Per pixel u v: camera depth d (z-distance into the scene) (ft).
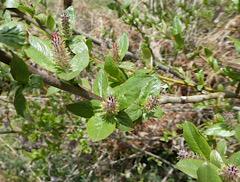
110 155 1.87
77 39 0.67
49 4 2.18
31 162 1.72
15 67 0.56
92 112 0.64
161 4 1.69
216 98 1.08
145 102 0.66
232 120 0.92
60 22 0.70
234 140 1.26
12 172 1.94
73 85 0.63
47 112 1.56
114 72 0.73
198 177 0.49
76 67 0.62
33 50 0.62
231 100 1.20
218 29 1.80
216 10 1.77
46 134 1.62
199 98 1.04
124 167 1.91
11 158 1.97
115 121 0.64
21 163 1.93
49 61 0.61
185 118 1.72
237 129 0.64
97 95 0.65
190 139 0.59
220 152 0.62
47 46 0.62
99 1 2.47
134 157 1.88
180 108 1.62
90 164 1.85
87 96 0.64
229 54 1.74
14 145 1.99
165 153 1.78
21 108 0.58
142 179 1.80
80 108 0.64
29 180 1.91
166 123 1.75
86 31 2.21
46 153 1.67
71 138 1.58
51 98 1.52
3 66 0.64
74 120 1.59
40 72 0.59
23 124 1.58
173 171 1.85
